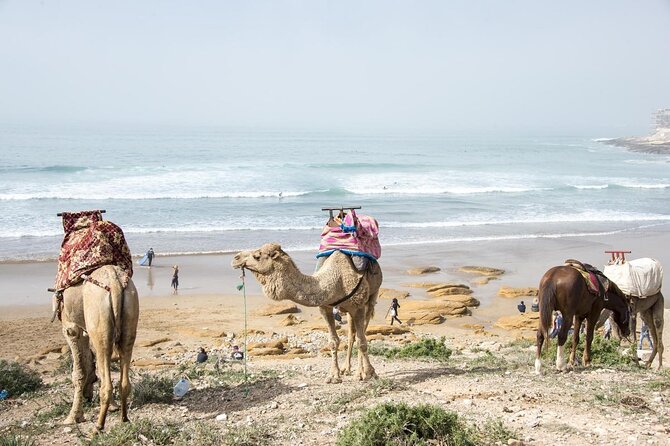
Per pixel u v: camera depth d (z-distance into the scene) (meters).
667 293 33.34
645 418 9.46
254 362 18.33
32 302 29.94
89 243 9.75
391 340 24.06
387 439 8.17
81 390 10.16
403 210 60.56
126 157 118.00
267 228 49.38
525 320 27.89
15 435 9.25
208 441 8.77
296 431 9.20
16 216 51.06
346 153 150.88
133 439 8.85
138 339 24.02
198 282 34.56
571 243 47.12
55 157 114.12
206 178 77.50
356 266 11.59
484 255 42.72
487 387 11.38
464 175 93.81
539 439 8.58
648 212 63.53
